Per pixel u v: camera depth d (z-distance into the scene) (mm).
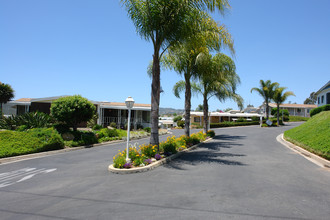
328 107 21750
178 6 8305
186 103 14188
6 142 10203
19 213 4000
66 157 10242
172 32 8992
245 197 4609
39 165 8484
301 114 53531
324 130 11758
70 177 6613
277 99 36812
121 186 5492
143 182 5797
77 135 14430
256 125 41781
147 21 8977
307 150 10672
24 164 8695
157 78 9180
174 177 6250
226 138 19156
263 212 3855
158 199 4531
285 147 13188
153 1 8602
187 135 14070
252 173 6703
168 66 13711
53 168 7941
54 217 3791
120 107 25062
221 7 8219
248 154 10438
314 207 4090
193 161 8625
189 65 13703
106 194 4922
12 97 25469
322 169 7297
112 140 16625
